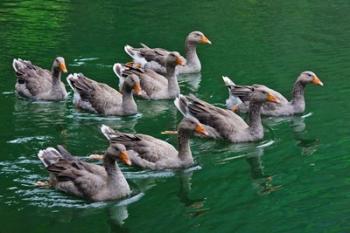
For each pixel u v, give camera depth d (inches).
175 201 679.7
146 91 1008.9
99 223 631.2
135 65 1061.8
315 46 1250.6
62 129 860.0
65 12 1469.0
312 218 641.6
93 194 669.9
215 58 1190.9
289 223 630.5
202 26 1386.6
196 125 748.0
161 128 880.3
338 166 765.9
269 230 616.7
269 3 1617.9
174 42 1270.9
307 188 709.9
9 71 1082.7
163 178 735.7
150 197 688.4
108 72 1106.7
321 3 1622.8
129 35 1307.8
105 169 679.1
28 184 698.8
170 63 1005.2
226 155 805.9
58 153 709.3
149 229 621.0
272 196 689.6
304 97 1008.2
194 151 816.9
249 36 1320.1
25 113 916.0
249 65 1144.2
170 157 757.3
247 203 673.6
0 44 1223.5
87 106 930.7
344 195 689.0
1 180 705.6
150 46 1241.4
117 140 770.8
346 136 855.1
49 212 646.5
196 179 734.5
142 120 912.9
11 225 619.8
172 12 1498.5
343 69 1118.4
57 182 689.0
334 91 1024.2
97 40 1269.7
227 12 1513.3
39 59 1146.7
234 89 951.0
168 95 1008.9
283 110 935.7
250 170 759.1
